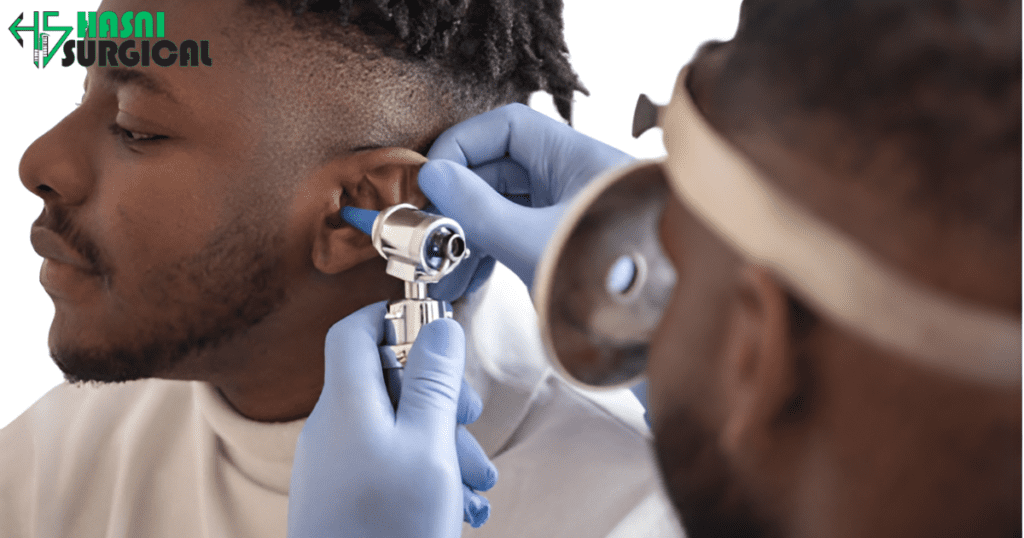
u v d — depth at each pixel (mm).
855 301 195
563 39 877
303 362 794
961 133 191
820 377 212
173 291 738
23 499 977
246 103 720
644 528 747
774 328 212
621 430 826
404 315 670
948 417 190
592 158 779
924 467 195
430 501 598
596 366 322
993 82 191
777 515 231
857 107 204
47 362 1310
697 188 234
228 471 868
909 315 189
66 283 746
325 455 625
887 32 207
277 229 737
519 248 708
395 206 658
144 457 938
